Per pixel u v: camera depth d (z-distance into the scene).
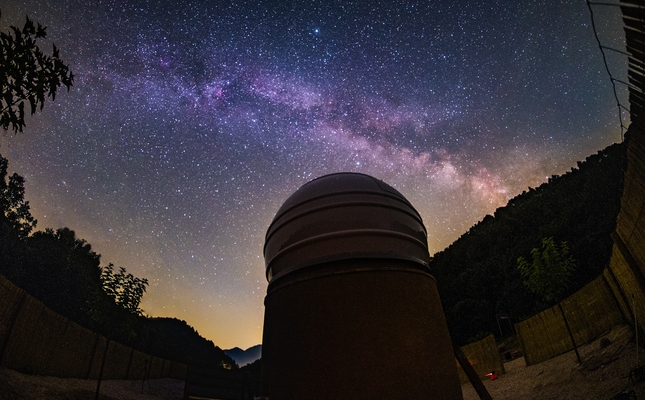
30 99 2.56
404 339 1.83
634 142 4.02
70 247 18.38
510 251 27.33
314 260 2.02
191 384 14.37
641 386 5.93
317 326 1.87
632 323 8.28
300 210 2.31
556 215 25.84
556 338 11.88
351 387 1.73
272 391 1.94
